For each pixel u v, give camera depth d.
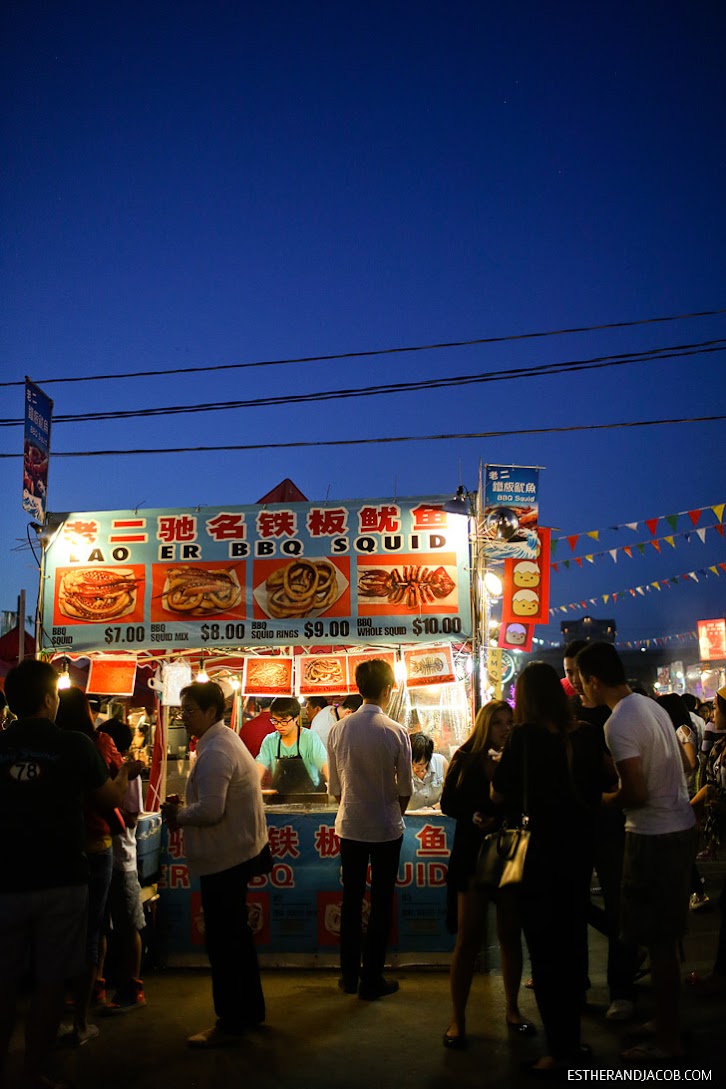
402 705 6.96
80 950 3.69
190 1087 3.94
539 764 3.98
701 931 6.57
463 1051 4.29
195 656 7.09
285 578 6.32
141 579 6.44
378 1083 3.94
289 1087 3.92
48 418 6.93
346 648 6.68
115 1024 4.78
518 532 6.27
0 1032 3.52
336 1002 5.08
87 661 6.58
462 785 4.59
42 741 3.77
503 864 3.90
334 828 5.87
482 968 5.61
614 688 4.35
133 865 5.12
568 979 3.92
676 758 4.16
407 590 6.21
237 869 4.57
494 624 7.09
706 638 19.41
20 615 6.44
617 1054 4.16
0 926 3.52
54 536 6.56
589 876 4.33
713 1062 4.00
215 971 4.52
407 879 5.77
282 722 6.62
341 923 5.32
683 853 4.02
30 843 3.59
